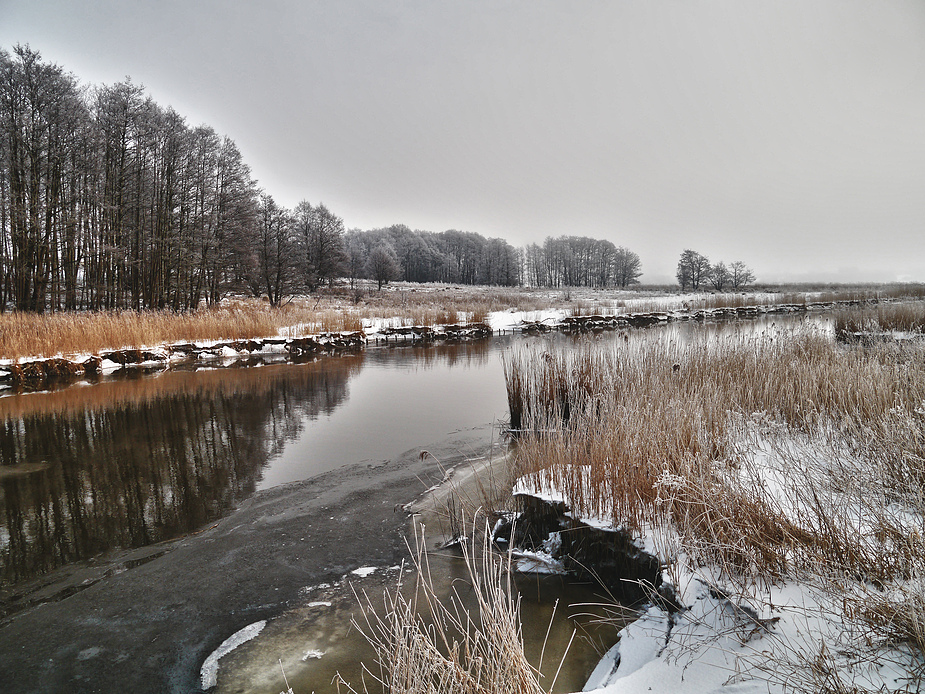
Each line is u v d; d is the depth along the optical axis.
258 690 2.49
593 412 4.81
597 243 94.69
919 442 2.98
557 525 3.70
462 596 3.22
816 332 7.95
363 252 81.38
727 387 5.26
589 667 2.51
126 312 15.74
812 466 3.09
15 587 3.48
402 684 1.96
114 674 2.64
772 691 1.83
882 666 1.80
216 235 26.89
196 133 25.77
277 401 9.08
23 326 12.18
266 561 3.74
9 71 17.69
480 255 91.88
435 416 7.96
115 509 4.70
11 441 6.79
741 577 2.54
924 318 11.54
